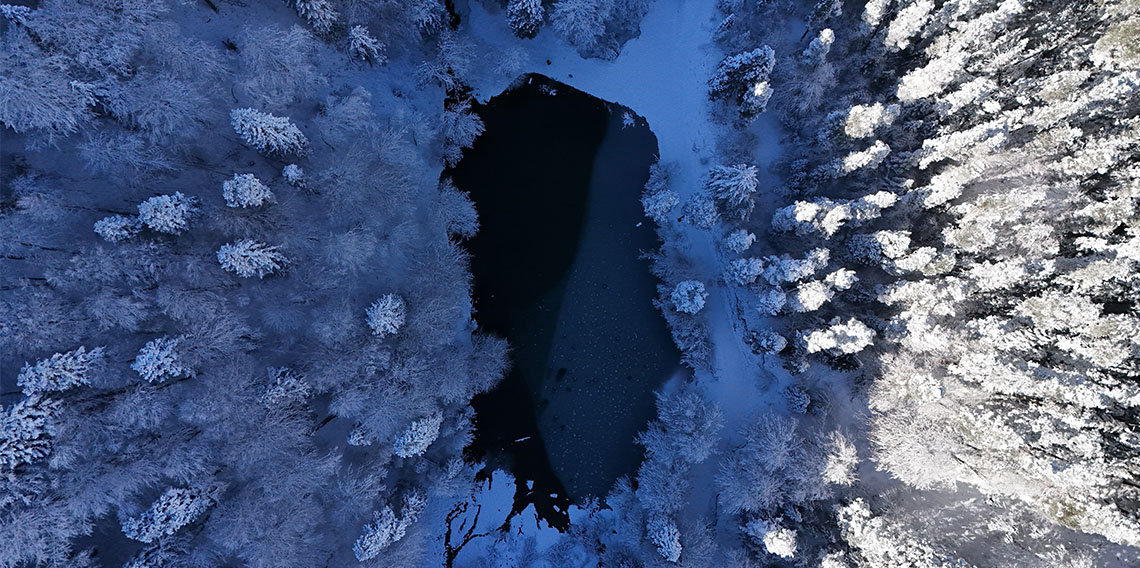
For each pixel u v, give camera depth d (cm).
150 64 2953
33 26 2605
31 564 2856
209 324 3050
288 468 3238
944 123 3312
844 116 3228
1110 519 2936
